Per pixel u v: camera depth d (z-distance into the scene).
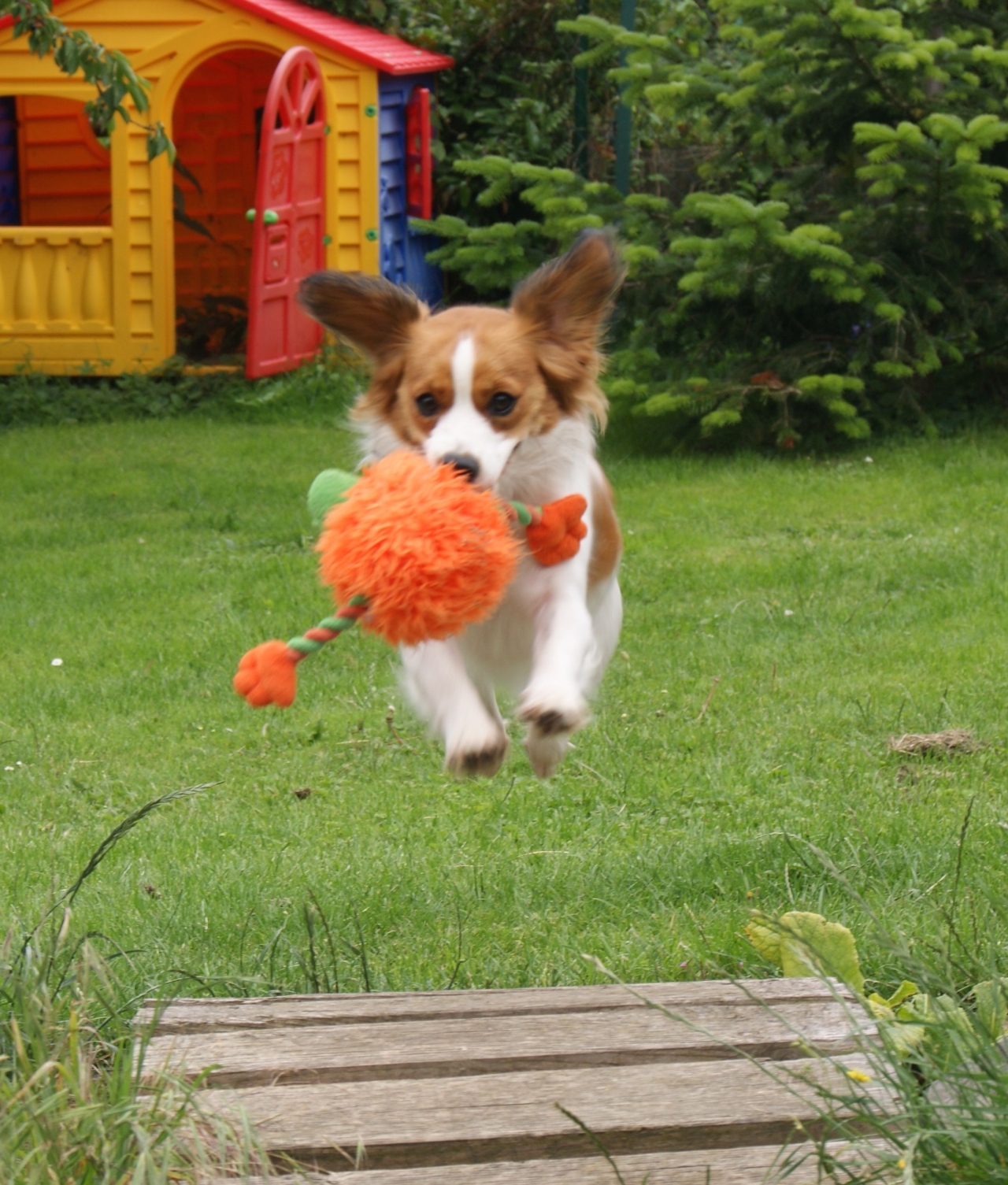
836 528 5.52
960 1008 2.83
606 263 3.11
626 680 4.07
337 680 4.14
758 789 3.61
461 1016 2.85
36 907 3.26
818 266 6.20
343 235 8.21
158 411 7.83
